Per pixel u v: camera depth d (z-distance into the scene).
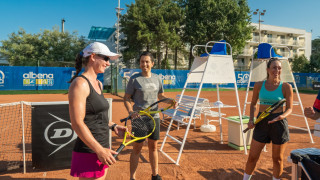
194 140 5.55
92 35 33.97
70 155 3.73
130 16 25.33
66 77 18.52
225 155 4.47
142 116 2.95
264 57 5.35
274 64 2.86
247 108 11.26
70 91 1.67
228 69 4.62
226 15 24.47
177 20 25.20
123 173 3.59
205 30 24.11
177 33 26.64
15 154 4.27
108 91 19.91
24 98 14.28
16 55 28.52
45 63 21.42
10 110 7.81
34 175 3.45
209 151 4.72
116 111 9.70
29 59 28.28
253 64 5.55
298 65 36.50
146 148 4.89
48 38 30.34
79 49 31.39
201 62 5.26
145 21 25.05
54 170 3.64
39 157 3.59
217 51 4.93
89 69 1.86
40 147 3.59
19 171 3.58
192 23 24.73
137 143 3.01
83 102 1.67
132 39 25.80
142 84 3.02
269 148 4.91
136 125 2.96
